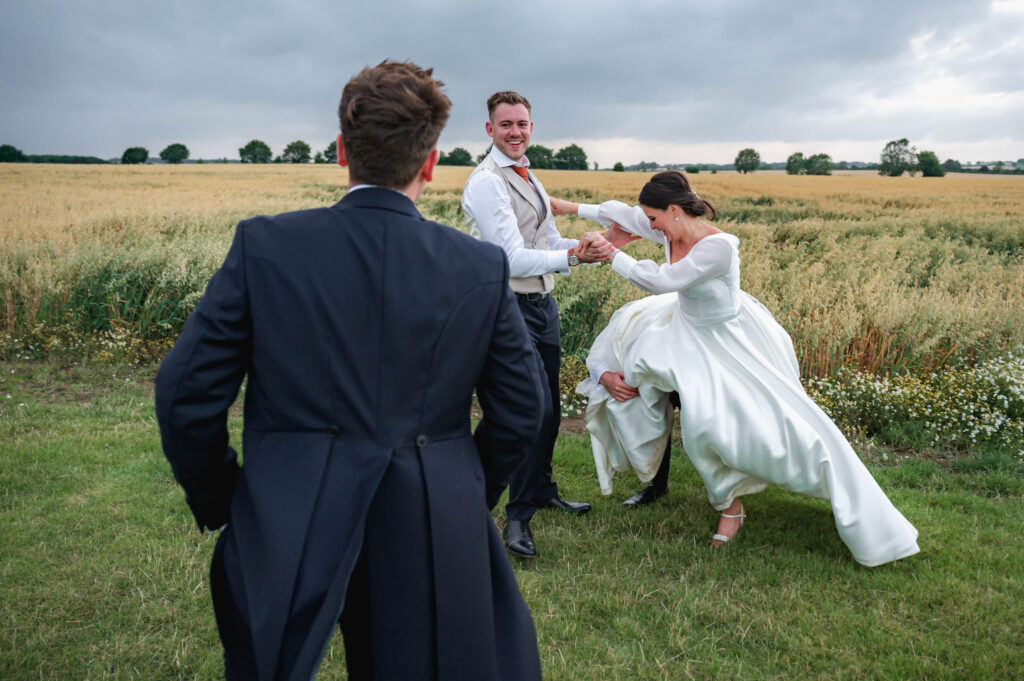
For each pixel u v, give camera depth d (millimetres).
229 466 1489
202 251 8281
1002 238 11711
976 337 6180
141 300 7684
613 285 6809
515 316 1498
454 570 1375
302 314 1335
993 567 3111
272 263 1340
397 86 1409
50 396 5605
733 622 2699
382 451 1353
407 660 1356
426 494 1372
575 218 12016
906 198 19219
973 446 4754
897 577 2988
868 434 5105
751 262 8125
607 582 2980
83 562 3043
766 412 3082
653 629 2668
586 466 4371
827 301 6668
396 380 1361
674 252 3252
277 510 1314
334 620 1265
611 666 2445
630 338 3504
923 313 6254
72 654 2451
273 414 1376
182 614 2705
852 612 2736
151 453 4312
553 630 2656
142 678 2361
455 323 1393
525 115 3256
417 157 1428
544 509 3715
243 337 1348
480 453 1604
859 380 5445
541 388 1546
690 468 4305
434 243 1422
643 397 3355
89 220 10727
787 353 3355
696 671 2436
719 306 3162
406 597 1355
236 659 1413
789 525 3516
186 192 18578
